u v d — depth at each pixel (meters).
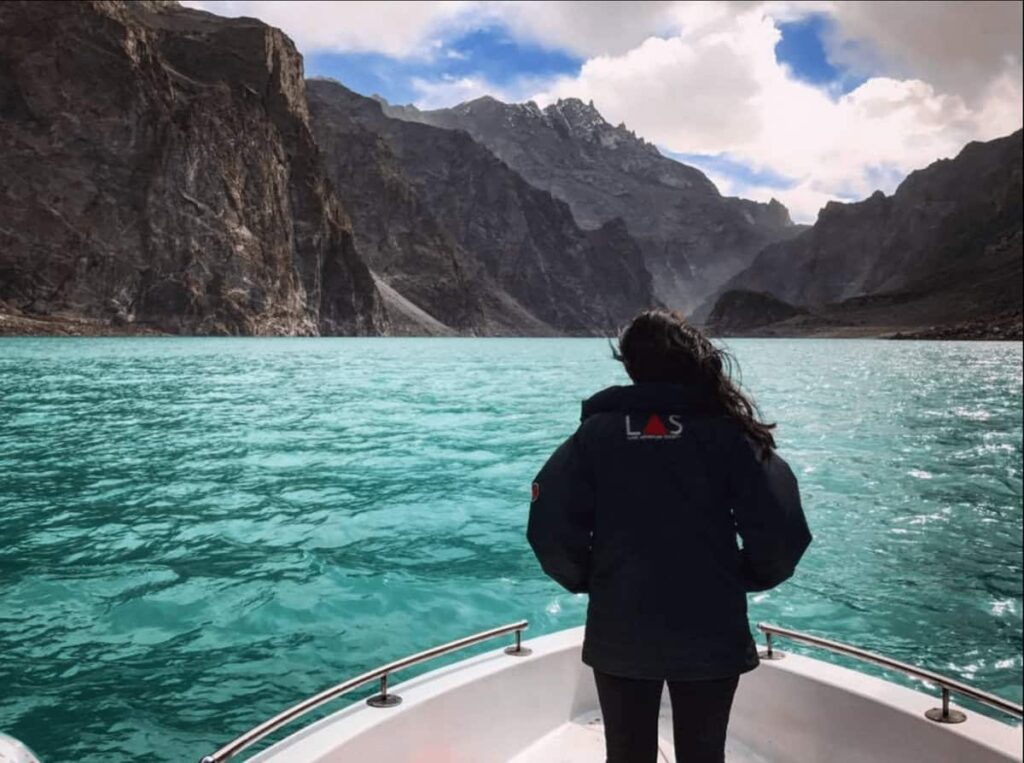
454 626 6.69
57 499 11.05
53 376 35.97
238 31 166.88
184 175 126.12
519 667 3.57
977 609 7.50
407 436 18.17
